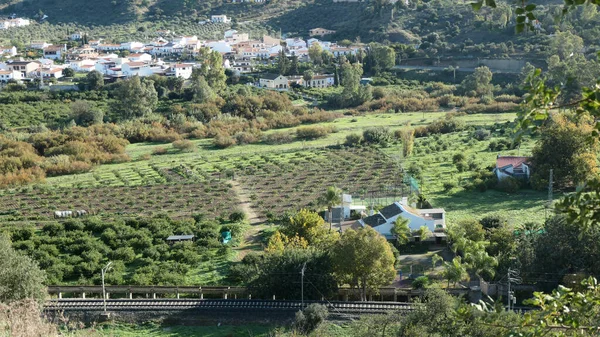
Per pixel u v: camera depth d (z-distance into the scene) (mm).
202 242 102250
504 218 104562
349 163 154625
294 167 153625
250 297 81500
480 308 24062
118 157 169625
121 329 75438
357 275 80062
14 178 149500
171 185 141500
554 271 80125
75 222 112125
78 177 154875
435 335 52250
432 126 186625
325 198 115312
